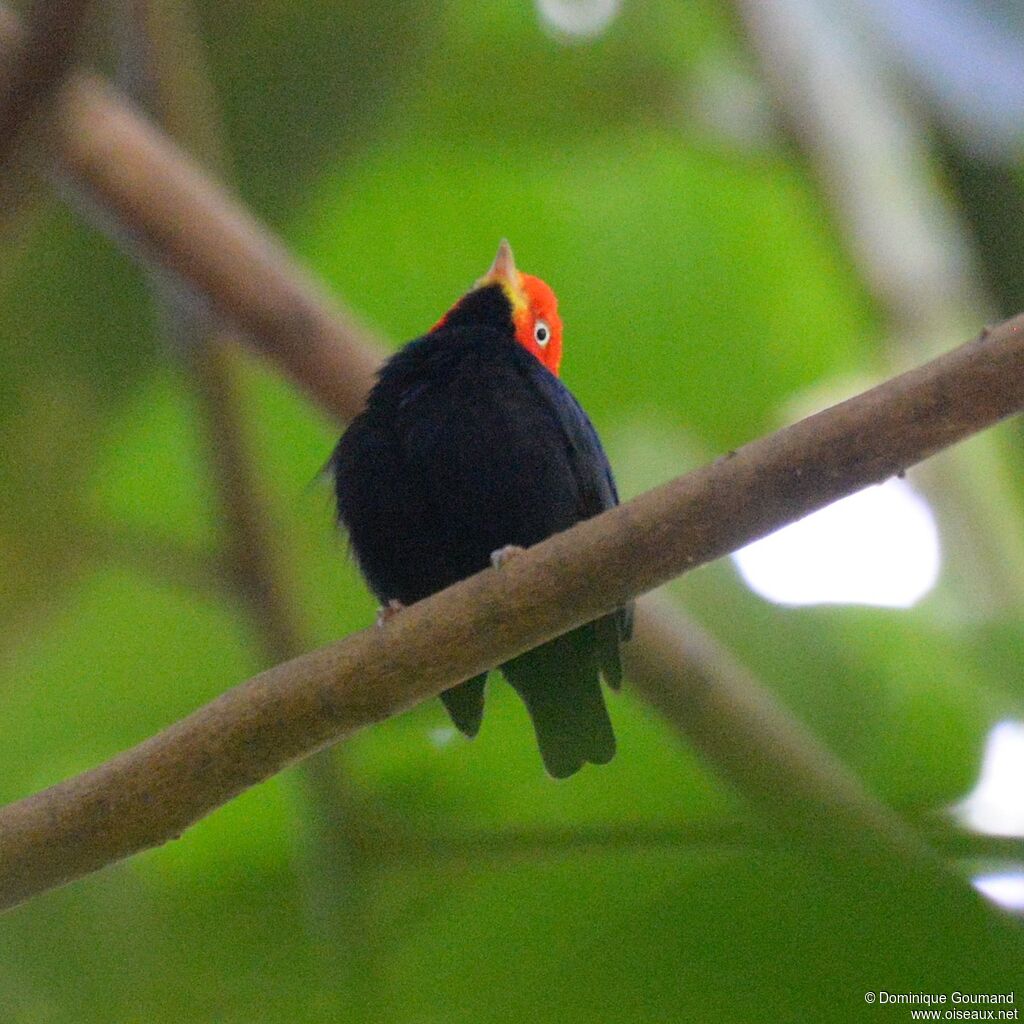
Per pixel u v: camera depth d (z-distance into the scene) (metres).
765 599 10.42
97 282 11.41
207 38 11.22
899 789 8.23
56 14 7.57
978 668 9.32
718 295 15.69
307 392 9.66
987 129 9.37
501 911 5.48
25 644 11.88
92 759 13.14
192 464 13.57
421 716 9.33
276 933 6.51
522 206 15.27
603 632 8.19
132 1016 6.04
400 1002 4.91
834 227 12.94
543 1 14.34
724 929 4.18
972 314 12.42
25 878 6.32
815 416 6.05
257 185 12.15
